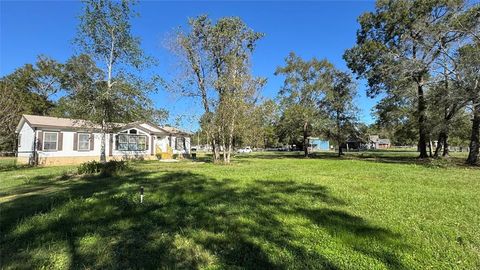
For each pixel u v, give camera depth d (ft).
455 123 75.97
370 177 42.24
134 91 60.39
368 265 12.76
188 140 112.37
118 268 12.62
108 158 85.15
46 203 24.31
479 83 62.08
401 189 31.07
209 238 15.99
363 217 19.83
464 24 67.77
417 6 80.84
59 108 76.79
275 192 29.27
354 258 13.44
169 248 14.75
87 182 38.19
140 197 25.79
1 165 69.72
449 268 12.50
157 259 13.51
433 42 71.20
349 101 120.98
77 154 78.84
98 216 20.38
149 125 95.30
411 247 14.66
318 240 15.70
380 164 70.74
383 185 33.78
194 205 23.57
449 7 72.84
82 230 17.43
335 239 15.75
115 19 58.23
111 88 60.23
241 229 17.49
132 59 60.34
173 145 105.29
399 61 79.05
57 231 17.31
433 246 14.73
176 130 105.19
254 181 37.22
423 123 84.74
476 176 43.80
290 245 14.97
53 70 142.10
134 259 13.53
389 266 12.67
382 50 89.71
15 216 20.59
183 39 77.92
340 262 13.05
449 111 76.23
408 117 104.78
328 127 118.11
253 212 21.22
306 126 121.80
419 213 20.81
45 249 14.69
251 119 76.95
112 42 59.31
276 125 129.49
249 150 225.56
